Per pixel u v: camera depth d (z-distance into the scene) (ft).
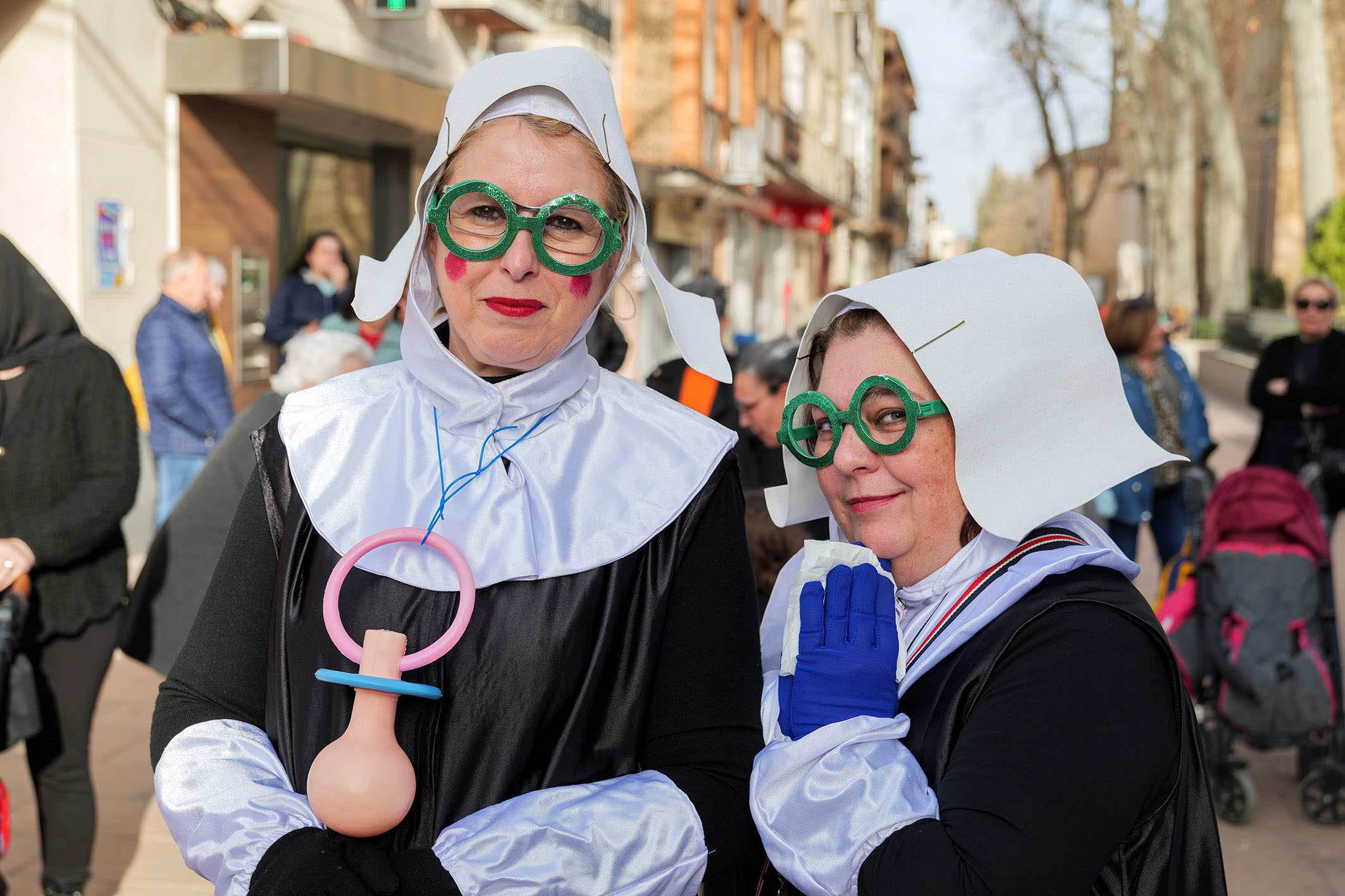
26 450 9.78
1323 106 69.46
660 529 4.95
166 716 5.08
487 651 4.71
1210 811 4.60
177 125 25.00
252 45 24.54
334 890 4.23
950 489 4.93
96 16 22.59
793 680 5.04
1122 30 83.25
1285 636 13.26
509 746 4.69
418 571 4.75
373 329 18.13
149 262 24.38
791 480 5.71
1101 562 4.78
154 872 11.76
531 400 5.07
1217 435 50.80
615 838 4.54
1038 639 4.57
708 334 5.57
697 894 4.79
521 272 4.79
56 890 10.27
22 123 22.16
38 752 10.19
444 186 5.01
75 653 10.18
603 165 5.01
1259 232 108.06
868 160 139.23
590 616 4.82
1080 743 4.31
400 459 5.02
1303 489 13.58
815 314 5.32
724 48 59.11
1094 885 4.51
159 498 19.03
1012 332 4.84
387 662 4.44
